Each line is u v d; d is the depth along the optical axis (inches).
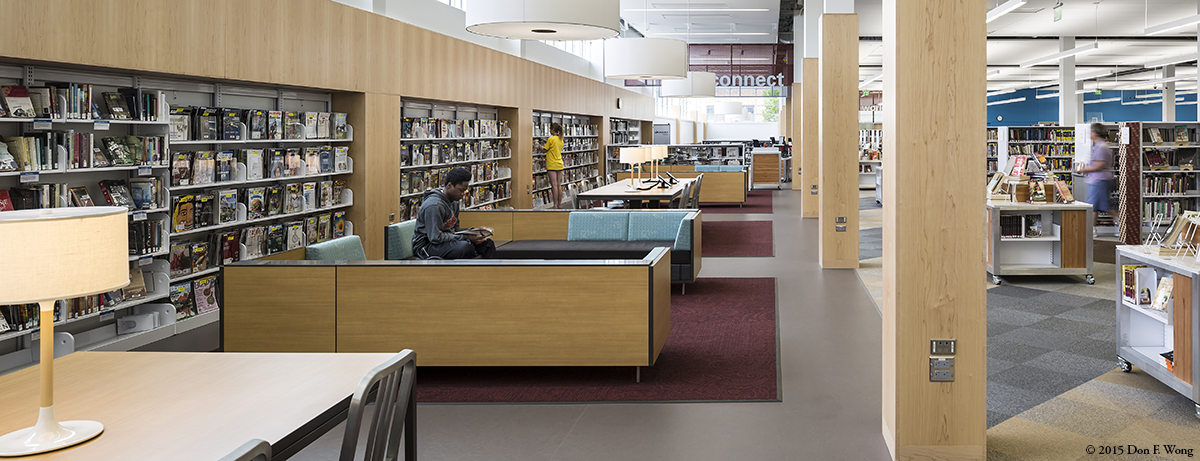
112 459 71.9
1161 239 193.6
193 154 250.7
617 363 182.1
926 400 133.7
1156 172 454.6
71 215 74.8
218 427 79.9
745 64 908.0
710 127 1464.1
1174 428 151.6
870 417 159.2
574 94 677.3
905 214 131.2
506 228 340.5
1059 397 171.8
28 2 181.6
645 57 454.9
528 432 152.3
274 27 271.3
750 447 143.9
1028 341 222.1
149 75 234.4
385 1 379.9
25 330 197.2
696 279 324.8
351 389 92.3
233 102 283.6
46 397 76.0
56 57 189.0
